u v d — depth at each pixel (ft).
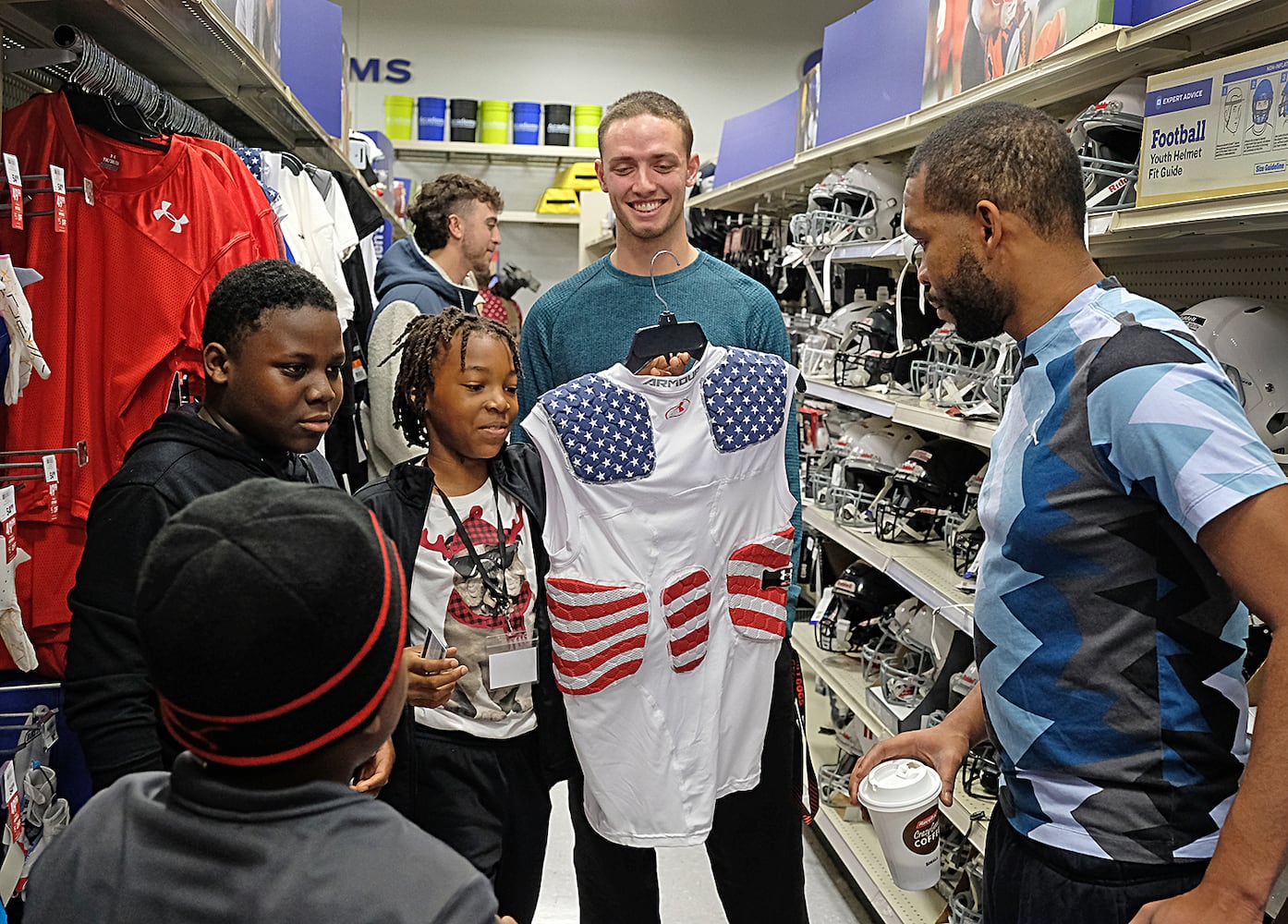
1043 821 4.32
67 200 6.28
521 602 5.79
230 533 2.52
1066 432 4.11
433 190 12.50
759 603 6.31
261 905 2.46
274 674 2.46
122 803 2.77
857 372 10.77
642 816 6.07
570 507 5.82
